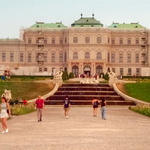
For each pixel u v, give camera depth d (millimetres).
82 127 48781
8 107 43781
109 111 80312
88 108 90875
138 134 41844
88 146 33625
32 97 104812
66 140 37219
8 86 111625
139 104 94875
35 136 39906
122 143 35438
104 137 39375
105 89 114188
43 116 66438
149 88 110438
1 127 48062
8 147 32812
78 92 109562
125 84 115875
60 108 89938
